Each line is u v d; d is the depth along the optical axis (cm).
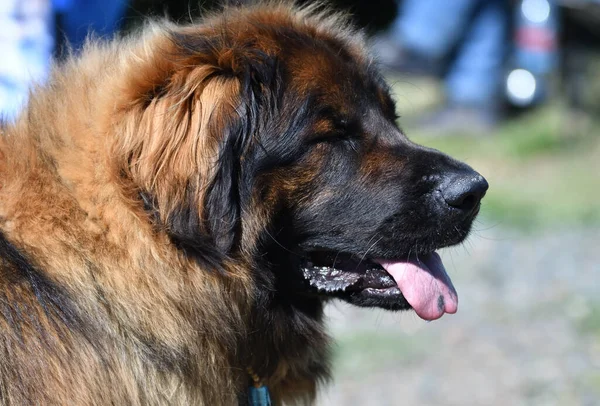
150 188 342
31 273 319
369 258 395
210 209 346
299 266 392
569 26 1542
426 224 385
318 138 378
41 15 482
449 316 778
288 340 395
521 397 604
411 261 395
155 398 338
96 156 342
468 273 898
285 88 371
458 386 627
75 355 318
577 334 713
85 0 511
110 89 358
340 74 387
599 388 608
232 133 354
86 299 326
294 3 441
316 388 425
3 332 308
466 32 1520
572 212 1102
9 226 324
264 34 379
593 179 1248
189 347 347
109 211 335
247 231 360
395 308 401
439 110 1554
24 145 343
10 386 304
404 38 1573
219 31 382
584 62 1540
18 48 478
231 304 360
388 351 702
